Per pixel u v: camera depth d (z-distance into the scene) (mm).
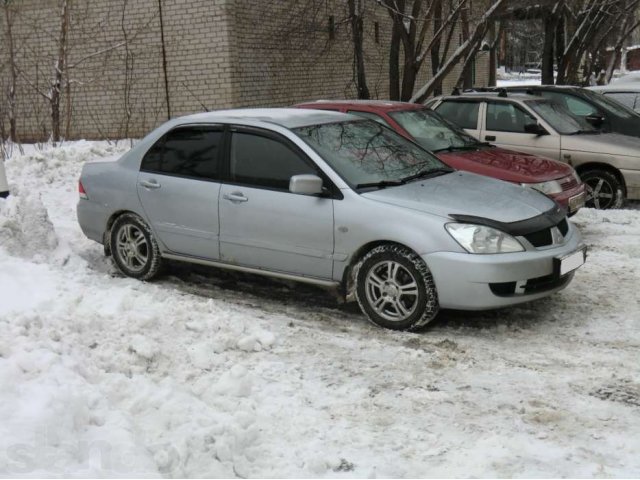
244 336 5168
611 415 4059
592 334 5328
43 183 11047
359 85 14898
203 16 14875
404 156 6320
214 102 15180
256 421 4035
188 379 4598
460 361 4859
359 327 5551
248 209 5973
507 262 5137
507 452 3666
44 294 5566
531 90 12125
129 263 6895
